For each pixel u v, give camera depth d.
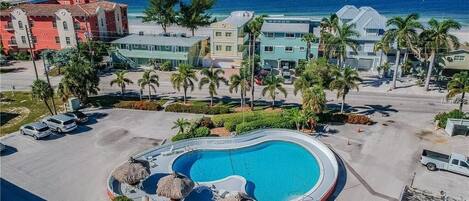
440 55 71.69
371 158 44.59
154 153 44.16
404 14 154.12
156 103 60.50
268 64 82.81
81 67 60.38
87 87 60.41
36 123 50.38
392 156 45.16
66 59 78.69
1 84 72.81
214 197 36.38
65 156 45.12
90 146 47.59
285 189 38.53
